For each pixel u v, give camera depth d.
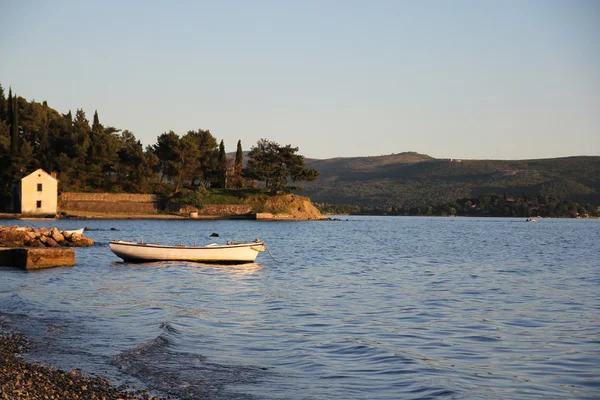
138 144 169.38
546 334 23.42
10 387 14.61
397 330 23.89
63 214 134.75
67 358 18.33
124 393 14.92
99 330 22.58
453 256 65.81
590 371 18.14
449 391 15.95
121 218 141.88
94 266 45.66
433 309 29.19
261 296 32.81
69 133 157.25
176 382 16.17
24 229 59.34
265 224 143.12
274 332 23.08
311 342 21.42
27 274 39.78
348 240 95.88
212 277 41.03
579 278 44.09
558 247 84.81
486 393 15.89
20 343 20.05
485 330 24.11
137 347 19.77
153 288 35.00
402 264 54.81
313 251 70.12
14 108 149.88
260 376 17.05
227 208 162.50
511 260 61.00
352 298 32.53
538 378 17.34
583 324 25.56
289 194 181.62
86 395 14.52
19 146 145.25
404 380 16.92
